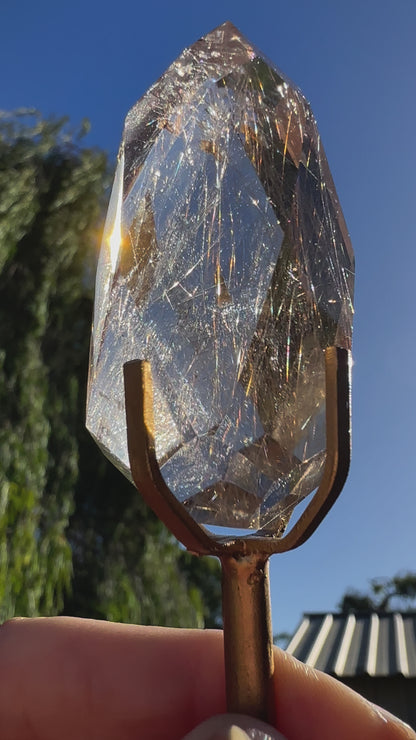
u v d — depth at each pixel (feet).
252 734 0.23
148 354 0.25
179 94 0.26
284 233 0.25
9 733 0.43
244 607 0.24
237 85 0.26
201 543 0.23
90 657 0.43
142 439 0.22
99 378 0.25
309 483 0.25
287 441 0.24
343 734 0.37
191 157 0.26
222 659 0.41
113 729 0.42
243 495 0.24
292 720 0.38
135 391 0.23
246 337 0.25
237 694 0.24
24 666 0.44
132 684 0.42
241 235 0.25
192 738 0.25
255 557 0.24
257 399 0.24
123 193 0.26
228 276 0.25
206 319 0.25
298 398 0.25
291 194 0.26
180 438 0.24
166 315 0.25
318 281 0.25
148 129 0.26
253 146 0.26
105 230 0.27
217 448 0.24
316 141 0.27
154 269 0.25
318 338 0.25
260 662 0.24
